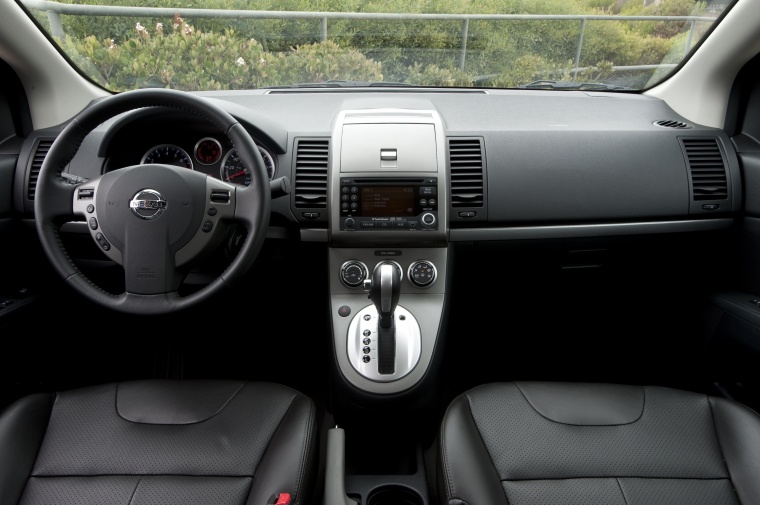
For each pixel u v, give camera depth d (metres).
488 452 1.05
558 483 0.97
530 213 1.61
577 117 1.79
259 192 1.26
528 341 2.14
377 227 1.50
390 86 1.98
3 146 1.70
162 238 1.23
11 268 1.72
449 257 1.57
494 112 1.80
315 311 1.90
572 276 1.79
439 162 1.50
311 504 1.03
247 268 1.26
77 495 0.94
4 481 0.95
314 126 1.65
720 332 1.69
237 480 0.98
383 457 1.54
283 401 1.18
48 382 1.78
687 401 1.17
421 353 1.44
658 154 1.65
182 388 1.21
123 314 1.23
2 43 1.58
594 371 2.06
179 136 1.60
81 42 1.94
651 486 0.96
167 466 1.00
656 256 1.76
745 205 1.67
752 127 1.71
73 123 1.26
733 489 0.96
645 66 2.08
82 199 1.27
